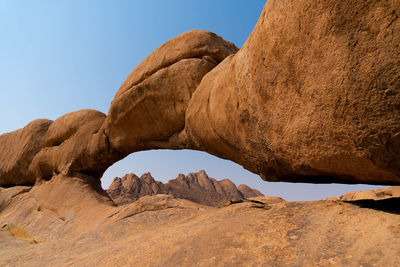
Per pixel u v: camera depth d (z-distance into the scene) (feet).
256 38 11.97
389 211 9.07
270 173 14.46
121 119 35.09
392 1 6.41
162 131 32.24
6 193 49.93
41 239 29.40
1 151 60.13
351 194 39.11
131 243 14.34
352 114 7.77
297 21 9.18
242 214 14.19
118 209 28.27
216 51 28.66
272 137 11.77
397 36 6.40
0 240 28.89
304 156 10.30
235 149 17.44
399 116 6.82
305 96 9.33
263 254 8.09
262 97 11.79
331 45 7.97
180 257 9.50
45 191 42.29
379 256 6.28
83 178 41.55
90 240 19.47
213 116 18.04
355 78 7.41
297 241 8.42
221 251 8.99
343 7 7.47
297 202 12.73
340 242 7.59
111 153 39.68
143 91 31.53
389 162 7.71
